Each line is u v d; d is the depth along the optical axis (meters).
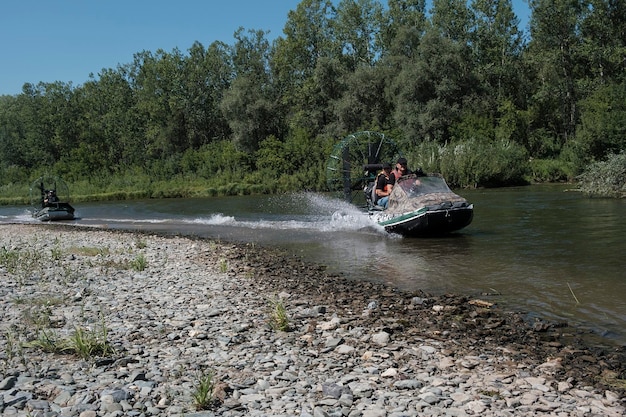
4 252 14.78
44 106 87.75
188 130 76.75
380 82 62.00
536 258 12.66
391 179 18.42
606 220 18.45
